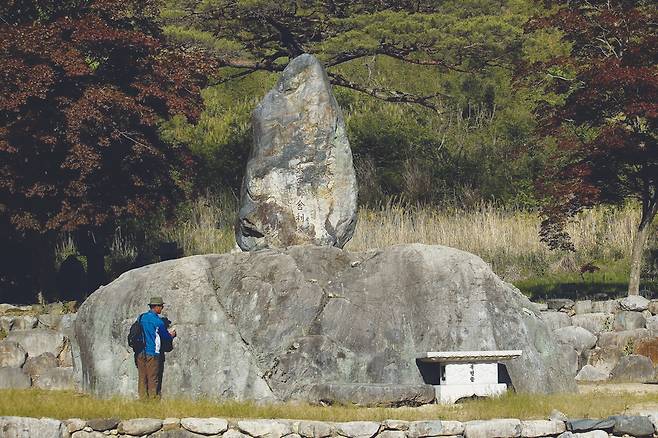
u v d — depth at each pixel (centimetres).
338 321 2414
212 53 4538
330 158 2669
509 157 4791
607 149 3312
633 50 3341
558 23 3488
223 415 2106
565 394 2388
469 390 2302
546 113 3550
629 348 2953
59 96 3350
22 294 3609
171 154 3603
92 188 3419
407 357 2384
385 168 5109
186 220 4425
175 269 2492
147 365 2323
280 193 2655
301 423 2017
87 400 2234
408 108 5584
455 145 5212
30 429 1973
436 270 2477
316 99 2680
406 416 2088
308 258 2503
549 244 3653
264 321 2414
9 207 3366
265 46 4866
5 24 3503
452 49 4641
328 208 2656
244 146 5041
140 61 3512
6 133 3288
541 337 2498
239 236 2697
